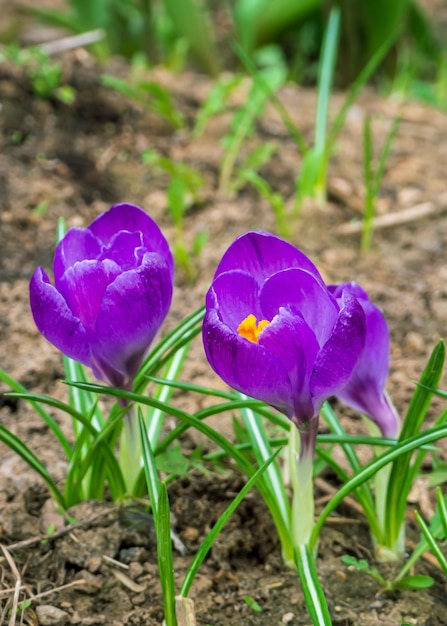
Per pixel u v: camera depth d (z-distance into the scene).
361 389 0.62
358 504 0.66
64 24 1.29
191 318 0.65
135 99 1.05
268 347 0.55
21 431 0.71
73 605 0.62
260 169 0.99
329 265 0.85
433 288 0.83
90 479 0.65
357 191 0.95
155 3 1.50
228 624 0.61
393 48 1.32
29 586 0.62
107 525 0.64
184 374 0.75
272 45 1.42
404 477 0.62
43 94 1.03
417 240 0.89
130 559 0.63
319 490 0.68
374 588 0.63
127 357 0.59
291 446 0.60
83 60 1.13
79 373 0.67
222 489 0.67
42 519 0.65
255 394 0.55
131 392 0.59
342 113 0.90
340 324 0.55
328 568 0.64
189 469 0.67
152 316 0.58
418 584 0.62
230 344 0.54
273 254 0.57
